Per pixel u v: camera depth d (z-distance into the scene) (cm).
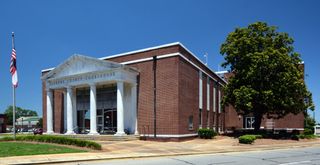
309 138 3500
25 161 1445
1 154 1689
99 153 1825
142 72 3083
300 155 1886
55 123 3759
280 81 3094
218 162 1511
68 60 3306
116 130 3192
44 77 3556
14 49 2795
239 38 3369
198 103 3400
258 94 3117
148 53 3061
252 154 1950
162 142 2716
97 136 2884
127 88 3166
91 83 3119
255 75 3142
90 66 3161
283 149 2377
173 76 2862
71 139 2158
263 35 3366
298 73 3203
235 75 3403
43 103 3984
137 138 2906
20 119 14288
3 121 8812
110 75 2989
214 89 4169
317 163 1484
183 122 2902
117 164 1425
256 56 3123
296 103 3184
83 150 1925
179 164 1427
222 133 3931
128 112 3123
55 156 1642
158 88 2950
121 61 3244
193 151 2027
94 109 3078
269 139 2980
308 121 6700
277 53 3117
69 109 3259
